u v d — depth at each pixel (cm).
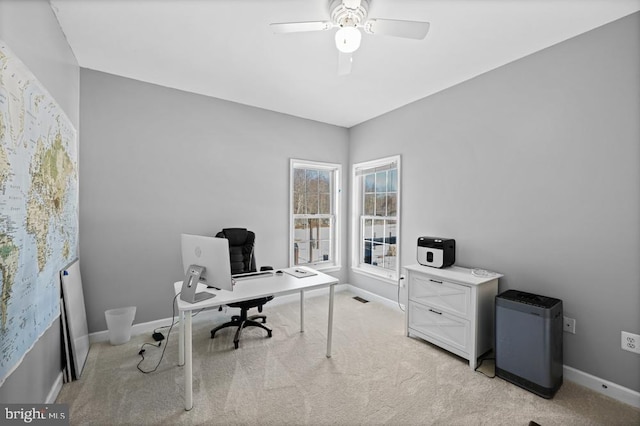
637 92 182
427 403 186
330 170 436
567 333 213
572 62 210
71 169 219
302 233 408
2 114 116
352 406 183
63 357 201
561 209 216
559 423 168
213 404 183
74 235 230
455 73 268
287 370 222
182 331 225
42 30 166
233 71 266
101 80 266
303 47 227
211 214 327
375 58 242
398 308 356
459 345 239
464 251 284
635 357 184
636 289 184
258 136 358
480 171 270
